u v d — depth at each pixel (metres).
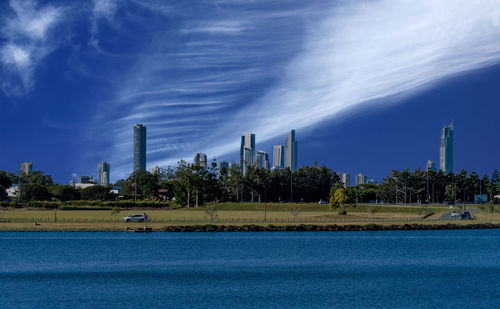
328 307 79.38
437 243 147.12
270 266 112.56
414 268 110.88
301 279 99.25
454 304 81.38
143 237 154.25
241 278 100.31
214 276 102.00
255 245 141.38
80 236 154.75
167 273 104.81
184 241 147.62
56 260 118.88
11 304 81.00
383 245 142.12
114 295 86.56
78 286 92.94
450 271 107.69
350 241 148.88
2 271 106.56
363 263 116.56
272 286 93.25
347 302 82.38
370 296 86.19
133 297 85.44
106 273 104.50
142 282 96.69
